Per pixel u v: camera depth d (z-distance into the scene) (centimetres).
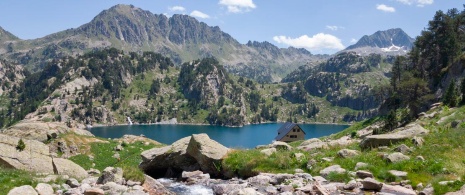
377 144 2503
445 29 9738
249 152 2534
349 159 2030
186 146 2881
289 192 1521
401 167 1772
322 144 3112
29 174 2034
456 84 7656
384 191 1488
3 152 2744
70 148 5634
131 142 6931
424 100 7556
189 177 2353
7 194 1407
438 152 1992
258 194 1473
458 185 1409
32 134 5750
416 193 1467
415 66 10312
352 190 1545
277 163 2191
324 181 1752
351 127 8475
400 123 6588
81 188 1648
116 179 1781
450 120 3522
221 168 2502
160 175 2975
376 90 12100
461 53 9200
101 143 6250
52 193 1565
